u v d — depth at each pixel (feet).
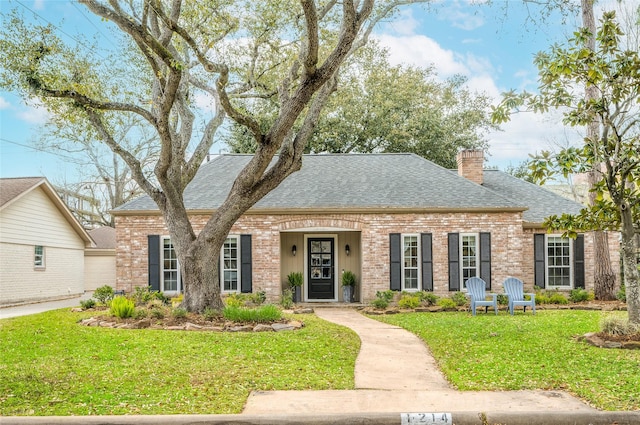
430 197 62.28
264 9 43.57
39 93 38.11
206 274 42.06
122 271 61.11
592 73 30.53
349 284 63.72
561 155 32.53
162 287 61.00
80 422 17.78
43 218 76.48
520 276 60.39
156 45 34.04
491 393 21.81
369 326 43.09
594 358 27.27
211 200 62.23
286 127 38.14
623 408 19.22
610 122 31.55
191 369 25.12
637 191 33.24
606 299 59.62
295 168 41.81
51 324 40.40
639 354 28.09
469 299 58.23
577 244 62.44
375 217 61.26
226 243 61.87
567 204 66.64
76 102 40.24
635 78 31.42
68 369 24.93
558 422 18.34
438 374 26.03
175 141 43.45
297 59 42.42
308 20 32.91
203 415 18.35
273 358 28.02
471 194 62.90
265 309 40.88
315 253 66.39
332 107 104.32
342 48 36.27
